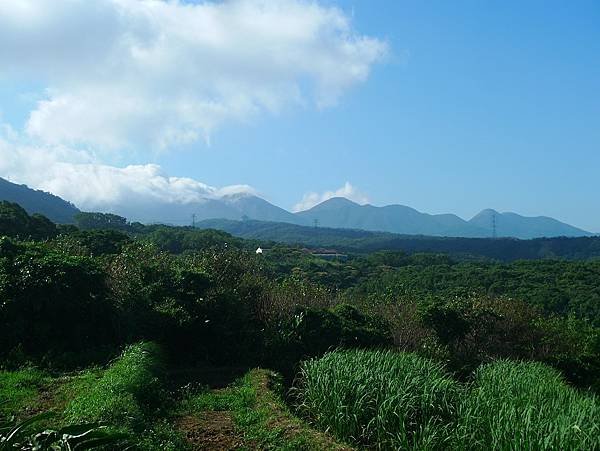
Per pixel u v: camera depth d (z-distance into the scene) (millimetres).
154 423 9297
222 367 15750
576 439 7746
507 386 11750
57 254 15992
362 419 9961
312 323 17141
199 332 16266
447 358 18125
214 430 9758
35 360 13227
